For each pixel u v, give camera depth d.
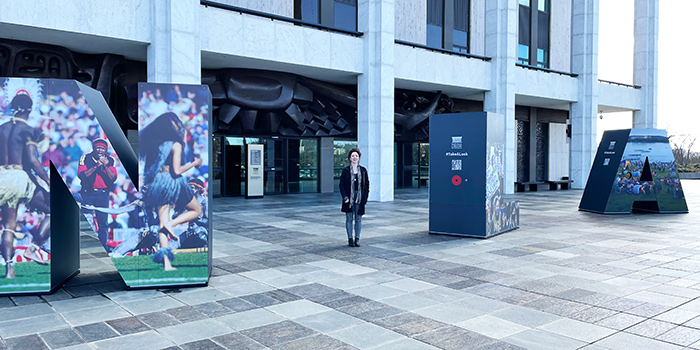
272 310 5.44
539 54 30.38
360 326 4.94
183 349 4.32
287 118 19.86
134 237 6.27
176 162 6.34
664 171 15.20
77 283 6.59
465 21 26.50
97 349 4.30
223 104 18.52
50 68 14.52
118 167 6.23
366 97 18.70
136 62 16.92
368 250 8.92
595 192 15.45
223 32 15.60
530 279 6.83
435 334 4.72
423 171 27.95
